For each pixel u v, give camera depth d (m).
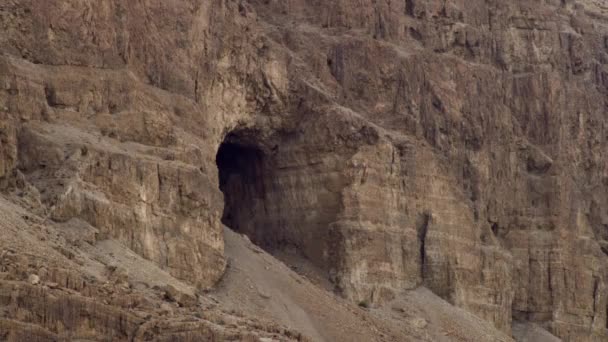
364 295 132.38
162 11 125.19
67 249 102.81
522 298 144.75
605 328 147.88
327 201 135.75
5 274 94.00
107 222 111.06
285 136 138.00
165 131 119.69
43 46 116.12
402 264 135.50
